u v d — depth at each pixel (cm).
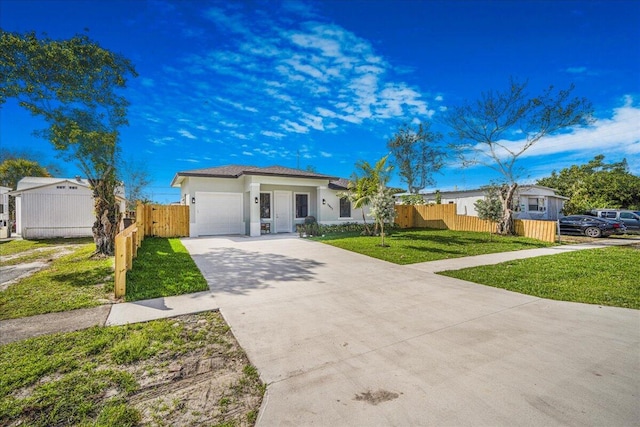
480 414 219
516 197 1574
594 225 1548
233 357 317
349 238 1316
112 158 897
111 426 211
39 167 2986
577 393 244
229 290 562
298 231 1458
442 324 403
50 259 893
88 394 250
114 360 306
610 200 2648
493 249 1062
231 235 1495
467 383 261
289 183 1554
